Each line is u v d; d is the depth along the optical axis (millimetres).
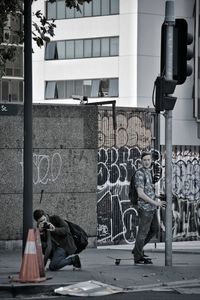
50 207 17219
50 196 17219
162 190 18969
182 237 19797
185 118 73438
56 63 76250
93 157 17719
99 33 73875
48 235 13156
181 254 17016
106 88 73562
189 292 11422
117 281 12141
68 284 11789
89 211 17672
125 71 72312
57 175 17297
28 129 12898
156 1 72438
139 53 71688
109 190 18281
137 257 14188
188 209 19828
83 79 74938
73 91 75375
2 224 16594
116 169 18391
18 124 16766
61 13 75625
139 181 13789
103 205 18203
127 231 18531
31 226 12883
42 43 15000
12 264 14344
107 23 73312
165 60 13703
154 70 72438
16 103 16797
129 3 72000
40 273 12078
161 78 13398
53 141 17266
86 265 14273
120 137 18484
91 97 74188
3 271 13219
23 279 11773
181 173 19703
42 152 17141
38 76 77375
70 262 13234
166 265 13773
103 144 18219
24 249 12789
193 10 73188
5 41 16156
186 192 19781
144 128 18859
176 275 12742
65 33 75625
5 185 16641
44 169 17156
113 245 18312
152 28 72312
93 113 17719
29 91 12906
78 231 13422
